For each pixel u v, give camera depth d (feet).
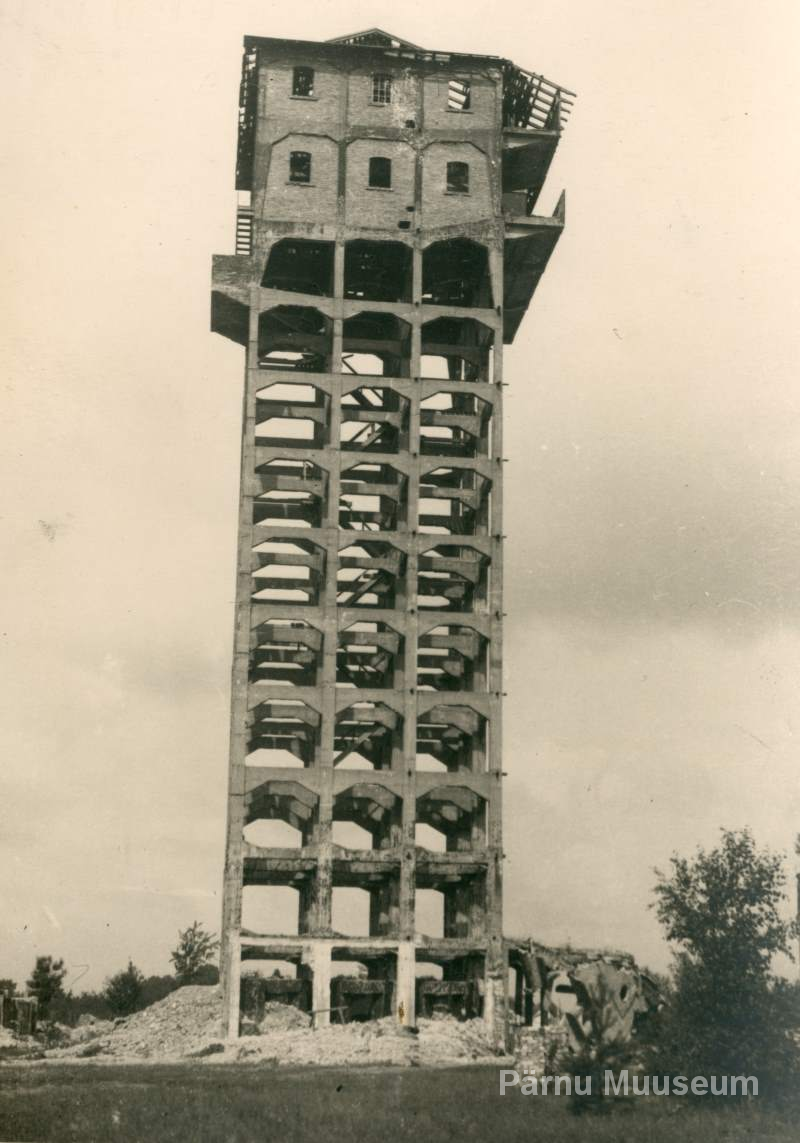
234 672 241.14
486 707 245.24
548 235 267.59
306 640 245.65
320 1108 166.40
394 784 239.71
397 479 276.41
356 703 250.16
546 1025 244.83
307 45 267.39
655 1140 150.92
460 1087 180.04
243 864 236.02
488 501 257.75
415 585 247.91
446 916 265.54
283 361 276.21
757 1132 153.58
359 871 242.37
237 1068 201.46
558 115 273.95
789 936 168.96
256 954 232.12
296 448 254.47
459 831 260.21
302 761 260.21
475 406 273.95
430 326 287.69
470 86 271.49
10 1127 160.15
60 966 270.46
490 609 249.14
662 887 171.94
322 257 275.80
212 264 257.55
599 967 214.69
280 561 247.70
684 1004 166.91
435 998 257.96
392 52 269.44
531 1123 158.61
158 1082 185.88
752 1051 163.02
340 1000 241.76
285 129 265.34
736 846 171.53
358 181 264.72
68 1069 201.05
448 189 266.77
